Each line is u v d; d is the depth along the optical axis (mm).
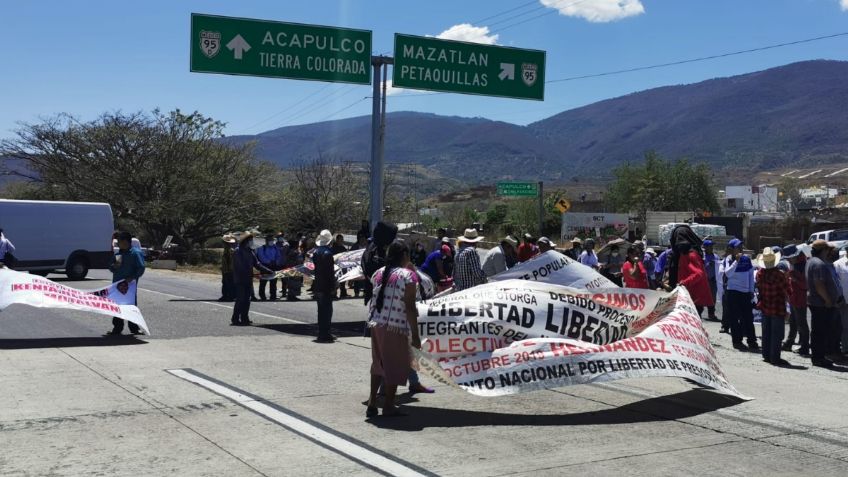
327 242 12969
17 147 46375
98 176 47031
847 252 12867
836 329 12344
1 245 18797
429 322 8422
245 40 16562
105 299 12703
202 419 7473
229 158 50406
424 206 131875
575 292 9109
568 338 8836
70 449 6418
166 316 16062
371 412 7691
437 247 16625
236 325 14844
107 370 9797
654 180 85438
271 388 8969
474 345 8422
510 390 7922
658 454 6539
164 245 44719
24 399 8125
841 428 7555
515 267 10484
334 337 13391
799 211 86688
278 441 6766
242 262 14875
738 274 13047
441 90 18219
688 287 12508
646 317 9461
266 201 51688
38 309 16328
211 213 49438
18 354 10812
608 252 18141
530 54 19078
